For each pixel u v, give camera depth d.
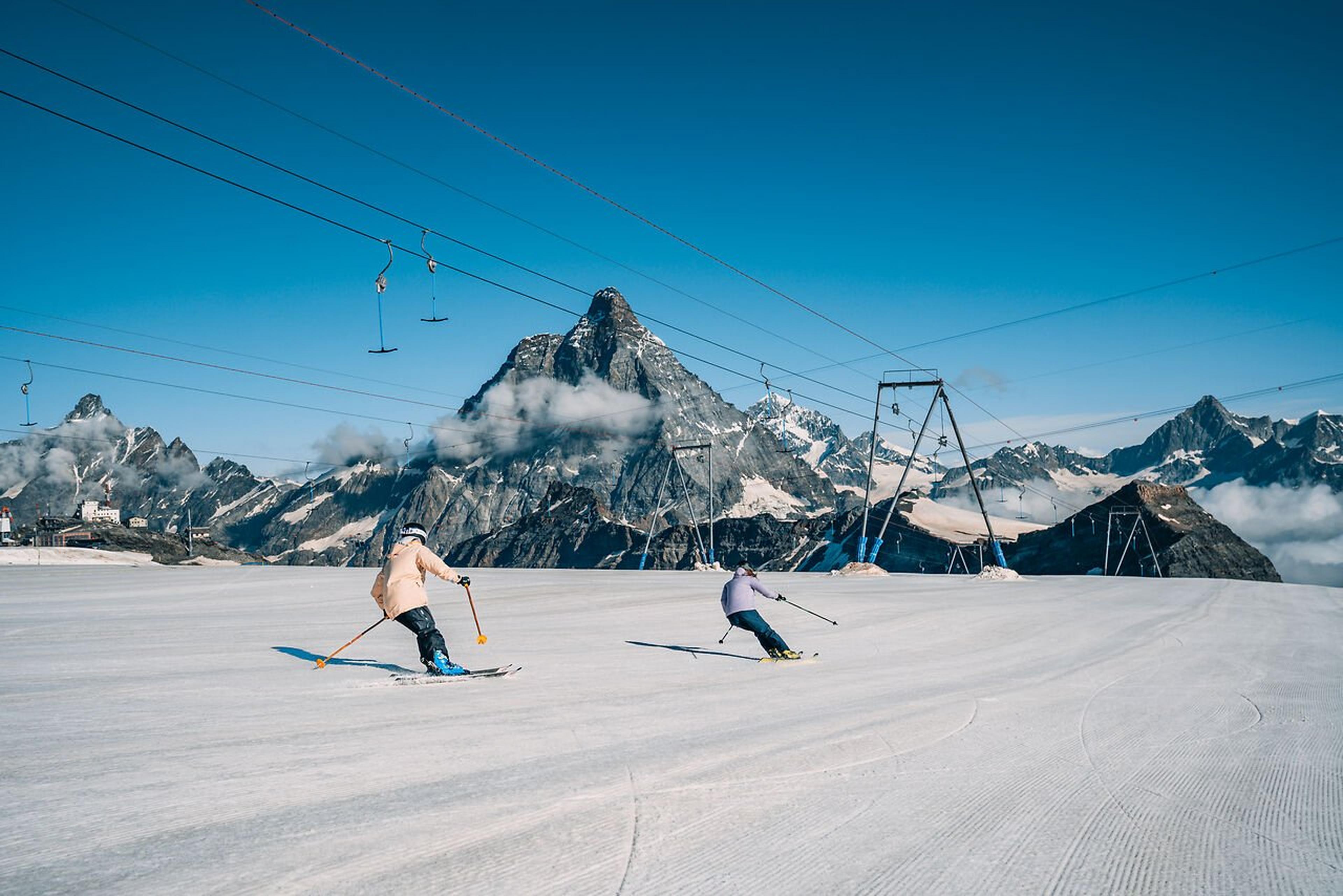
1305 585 50.31
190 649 15.10
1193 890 5.57
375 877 5.15
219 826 5.88
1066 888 5.48
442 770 7.44
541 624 20.88
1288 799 7.82
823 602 28.81
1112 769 8.62
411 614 12.31
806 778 7.68
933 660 16.67
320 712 9.72
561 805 6.61
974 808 7.08
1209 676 15.59
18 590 29.42
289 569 49.09
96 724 8.81
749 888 5.26
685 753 8.29
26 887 4.80
